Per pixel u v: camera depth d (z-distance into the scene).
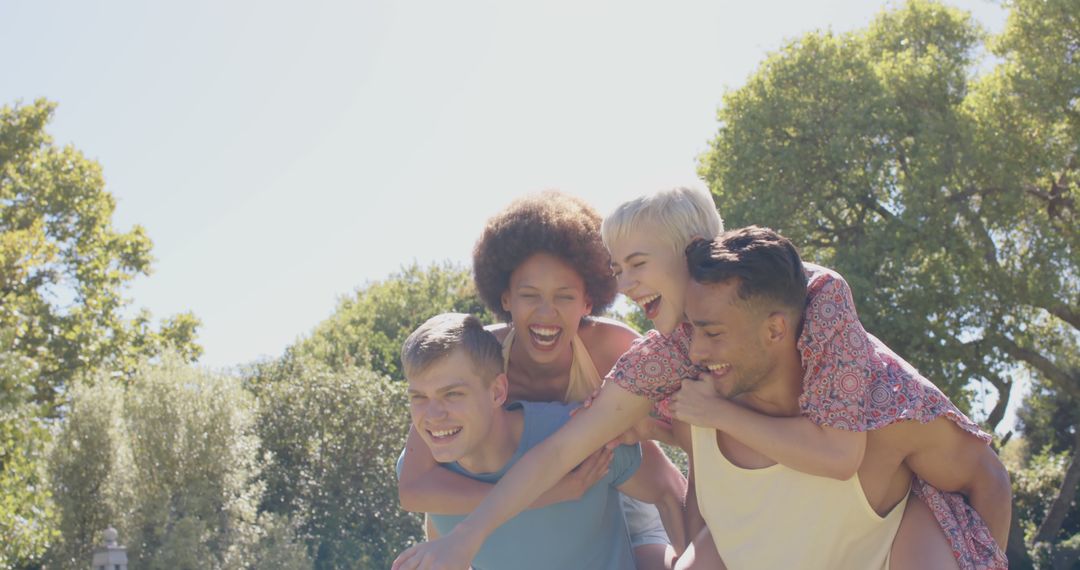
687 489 3.00
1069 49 19.00
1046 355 21.23
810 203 19.86
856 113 19.41
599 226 3.23
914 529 2.56
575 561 3.06
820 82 19.89
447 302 37.41
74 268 23.34
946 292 18.11
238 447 17.95
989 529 2.65
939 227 18.42
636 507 3.36
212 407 17.83
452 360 2.83
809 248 19.89
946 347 18.23
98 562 15.28
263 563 17.19
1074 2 18.42
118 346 22.94
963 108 19.61
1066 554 20.33
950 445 2.52
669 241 2.61
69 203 23.52
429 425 2.85
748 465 2.56
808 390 2.39
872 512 2.51
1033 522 23.72
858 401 2.36
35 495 13.15
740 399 2.55
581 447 2.72
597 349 3.36
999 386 20.31
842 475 2.38
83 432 17.20
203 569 16.53
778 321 2.32
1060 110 18.52
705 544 2.79
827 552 2.52
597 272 3.20
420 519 20.92
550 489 2.91
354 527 20.59
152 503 16.83
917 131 19.50
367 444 21.17
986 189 18.97
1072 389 19.58
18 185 23.25
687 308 2.39
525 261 3.14
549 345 3.20
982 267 18.75
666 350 2.67
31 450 13.02
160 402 17.53
